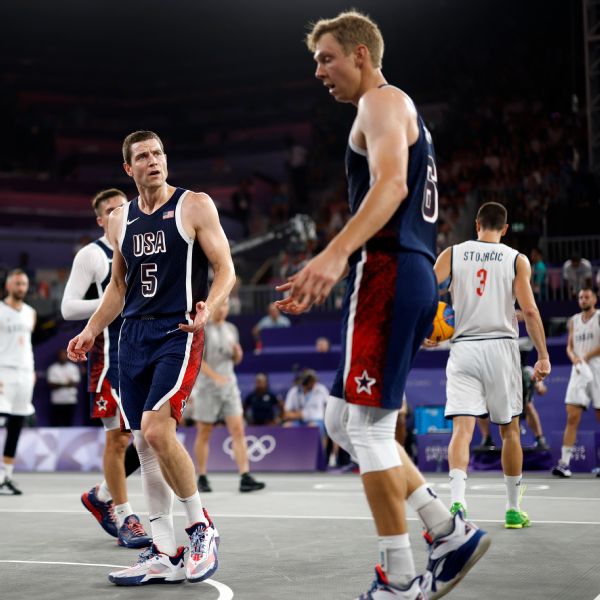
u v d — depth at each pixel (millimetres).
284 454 15227
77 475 15164
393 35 34875
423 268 3855
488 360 6949
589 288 12891
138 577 5051
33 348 20797
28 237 33781
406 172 3725
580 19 30844
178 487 5117
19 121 38562
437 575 3955
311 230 30141
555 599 4375
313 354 19078
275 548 6293
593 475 12867
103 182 35906
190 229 5328
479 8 33500
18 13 38875
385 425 3871
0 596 4723
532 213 24047
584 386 12422
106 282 7156
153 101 40719
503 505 8703
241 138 39250
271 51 39906
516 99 31672
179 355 5207
